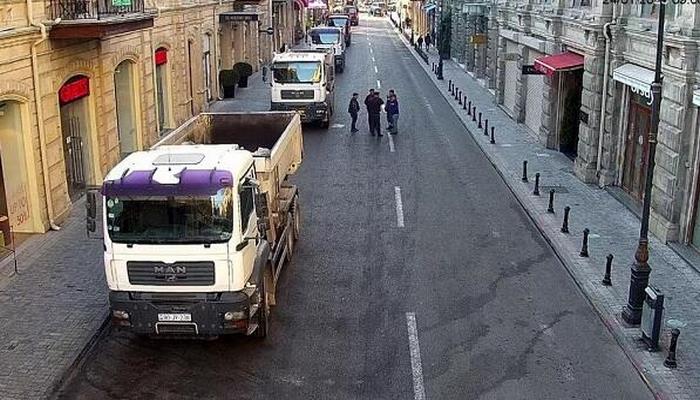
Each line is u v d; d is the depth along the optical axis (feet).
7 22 49.65
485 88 140.05
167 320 35.14
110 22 57.72
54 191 57.16
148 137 81.15
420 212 62.18
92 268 48.24
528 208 62.59
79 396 33.55
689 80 50.72
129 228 34.65
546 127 86.79
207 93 116.26
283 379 35.09
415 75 164.25
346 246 53.62
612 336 39.86
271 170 42.63
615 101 66.85
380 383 34.73
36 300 43.21
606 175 68.54
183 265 34.60
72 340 38.37
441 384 34.68
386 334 39.81
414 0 299.58
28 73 52.80
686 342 38.55
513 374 35.68
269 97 125.29
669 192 53.31
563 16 80.33
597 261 50.24
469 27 167.73
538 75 93.35
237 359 37.06
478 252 52.65
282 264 47.16
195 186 34.14
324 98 98.78
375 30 335.47
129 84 77.15
